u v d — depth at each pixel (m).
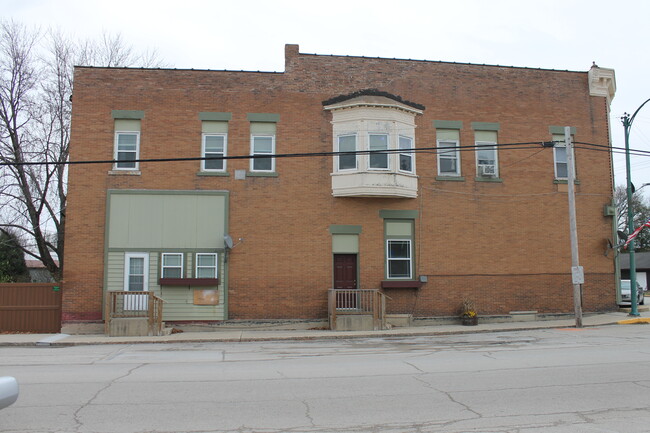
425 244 22.27
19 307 20.56
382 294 20.80
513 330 20.23
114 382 10.50
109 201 20.84
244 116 21.81
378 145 21.72
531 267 22.97
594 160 24.03
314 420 7.71
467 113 23.09
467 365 12.12
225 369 12.05
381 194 21.38
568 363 12.16
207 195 21.33
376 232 21.97
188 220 21.17
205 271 21.11
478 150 23.06
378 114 21.77
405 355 14.05
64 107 33.50
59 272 33.09
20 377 11.13
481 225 22.75
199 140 21.52
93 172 20.95
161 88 21.58
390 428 7.32
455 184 22.69
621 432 7.06
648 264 55.88
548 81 24.02
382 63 22.73
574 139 23.92
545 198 23.36
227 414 8.03
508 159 23.27
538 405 8.48
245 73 22.00
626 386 9.73
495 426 7.37
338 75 22.39
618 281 23.91
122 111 21.27
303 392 9.48
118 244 20.77
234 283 21.16
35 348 17.03
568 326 20.72
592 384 9.92
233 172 21.56
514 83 23.69
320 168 21.88
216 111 21.70
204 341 18.34
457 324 22.03
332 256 21.70
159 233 20.98
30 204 31.80
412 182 22.08
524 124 23.52
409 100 22.72
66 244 20.59
